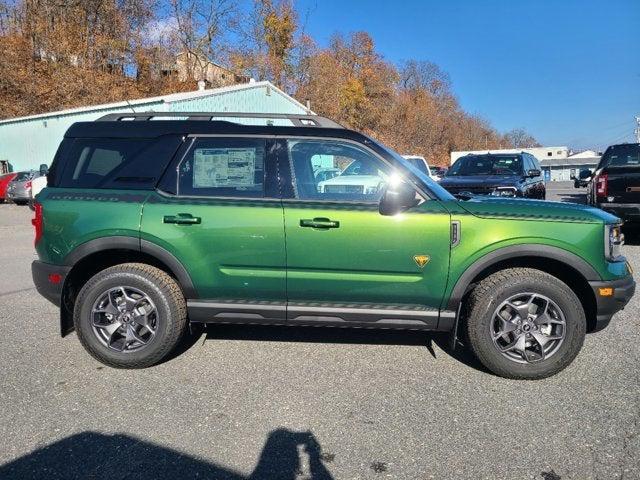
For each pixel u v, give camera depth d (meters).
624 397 3.38
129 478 2.55
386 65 62.22
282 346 4.35
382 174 3.77
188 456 2.75
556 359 3.62
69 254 3.81
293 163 3.81
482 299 3.64
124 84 38.03
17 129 24.95
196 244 3.72
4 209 18.00
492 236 3.58
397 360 4.05
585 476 2.56
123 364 3.86
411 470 2.62
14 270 7.55
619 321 4.92
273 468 2.64
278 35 48.50
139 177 3.87
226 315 3.84
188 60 44.34
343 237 3.62
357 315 3.73
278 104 24.97
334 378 3.72
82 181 3.92
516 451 2.78
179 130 3.90
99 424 3.08
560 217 3.61
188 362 4.02
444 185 9.78
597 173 8.89
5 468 2.63
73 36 37.06
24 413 3.20
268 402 3.36
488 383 3.63
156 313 3.82
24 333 4.68
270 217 3.67
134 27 40.47
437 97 82.00
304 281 3.69
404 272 3.64
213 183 3.83
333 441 2.89
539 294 3.60
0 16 36.69
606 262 3.61
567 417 3.14
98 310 3.85
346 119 54.59
